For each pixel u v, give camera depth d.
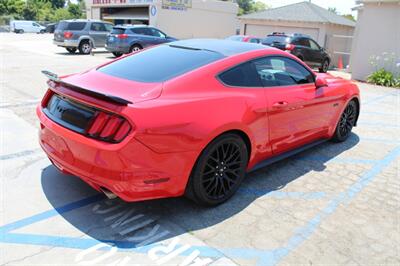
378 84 13.44
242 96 3.63
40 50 20.73
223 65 3.63
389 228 3.41
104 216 3.38
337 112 5.37
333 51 22.31
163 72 3.49
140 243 3.01
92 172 3.00
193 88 3.35
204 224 3.33
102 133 2.95
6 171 4.21
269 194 3.96
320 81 4.71
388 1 13.20
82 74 3.87
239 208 3.63
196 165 3.29
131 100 3.00
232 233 3.21
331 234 3.26
